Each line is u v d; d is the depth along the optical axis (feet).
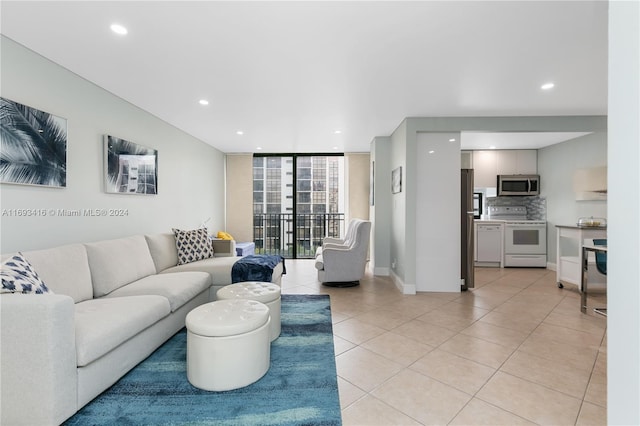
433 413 5.48
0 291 5.08
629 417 2.01
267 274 11.07
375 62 8.14
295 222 21.88
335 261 14.05
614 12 2.08
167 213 13.82
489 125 12.84
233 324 6.04
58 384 4.83
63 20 6.28
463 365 7.13
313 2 5.77
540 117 12.73
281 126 14.43
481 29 6.64
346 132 15.65
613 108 2.09
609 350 2.10
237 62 8.13
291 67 8.41
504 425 5.19
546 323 9.75
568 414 5.47
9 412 4.79
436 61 8.06
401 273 14.01
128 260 9.26
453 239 13.39
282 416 5.25
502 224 19.19
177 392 5.92
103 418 5.16
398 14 6.13
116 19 6.26
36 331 4.71
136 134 11.59
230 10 5.99
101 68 8.45
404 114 12.59
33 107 7.48
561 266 14.03
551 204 18.67
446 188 13.33
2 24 6.40
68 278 7.22
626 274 2.02
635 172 1.96
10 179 6.92
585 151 16.28
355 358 7.44
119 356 6.18
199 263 11.82
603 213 15.47
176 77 9.05
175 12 6.04
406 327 9.39
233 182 20.99
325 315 10.37
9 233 7.04
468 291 13.56
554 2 5.76
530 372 6.84
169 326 8.11
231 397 5.77
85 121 9.13
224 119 13.30
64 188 8.44
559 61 8.05
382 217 16.79
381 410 5.55
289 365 6.99
